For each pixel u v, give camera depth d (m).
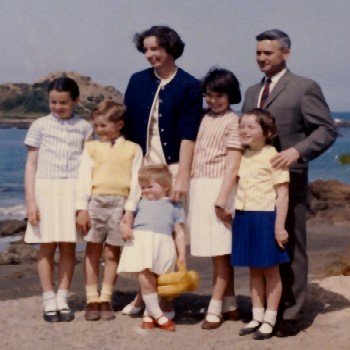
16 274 13.41
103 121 6.68
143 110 6.76
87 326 6.67
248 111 6.25
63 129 6.82
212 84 6.47
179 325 6.73
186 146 6.63
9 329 6.64
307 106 6.30
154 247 6.41
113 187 6.64
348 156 13.55
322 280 8.30
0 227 21.83
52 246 6.89
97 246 6.86
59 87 6.79
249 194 6.22
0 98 169.12
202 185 6.50
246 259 6.20
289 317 6.36
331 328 6.60
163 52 6.61
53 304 6.87
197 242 6.50
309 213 24.36
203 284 9.85
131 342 6.23
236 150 6.35
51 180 6.75
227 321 6.79
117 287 9.74
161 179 6.53
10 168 59.66
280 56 6.38
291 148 6.18
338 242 16.47
